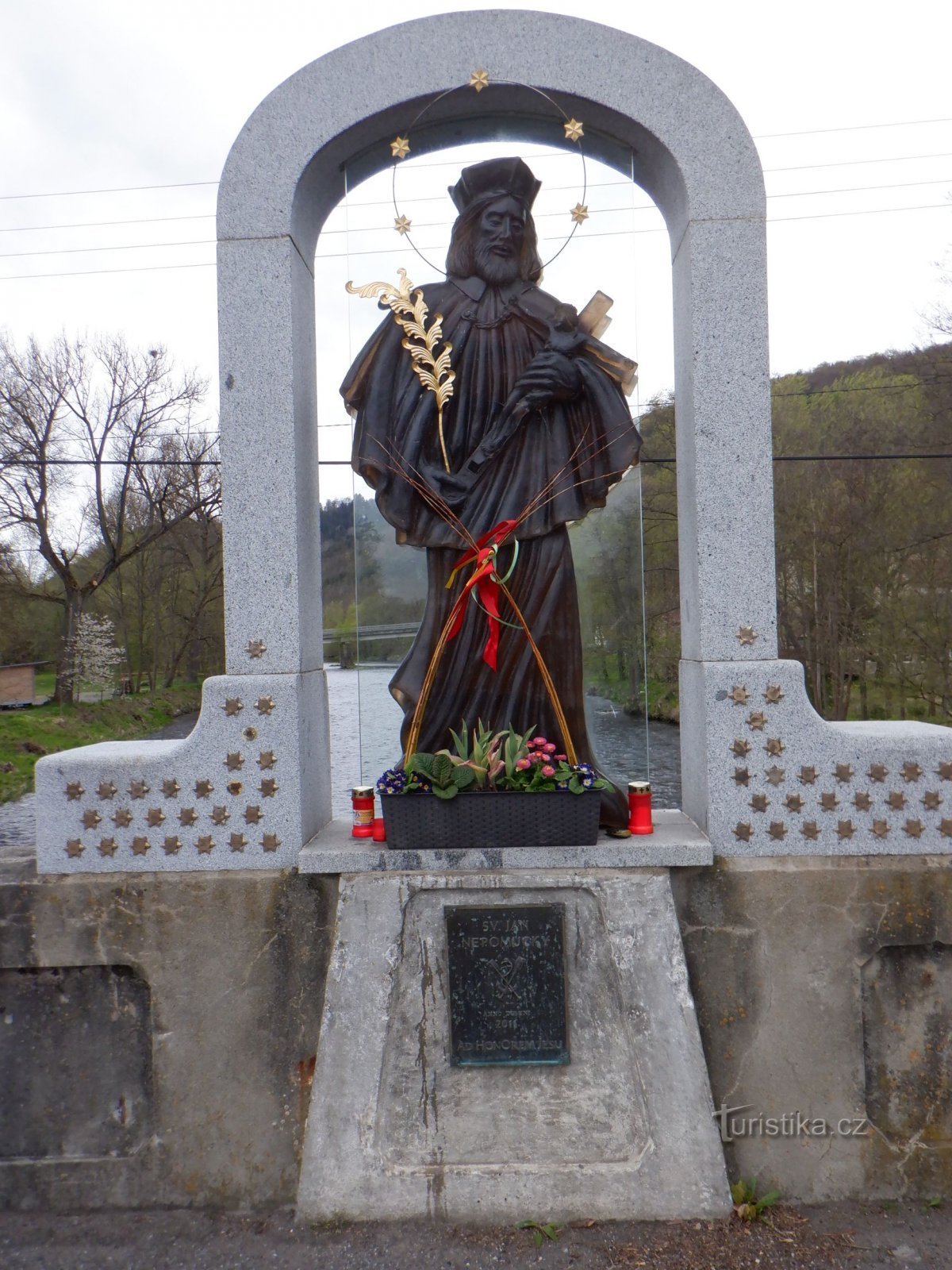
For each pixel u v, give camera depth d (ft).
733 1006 9.44
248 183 10.05
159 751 10.33
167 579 72.95
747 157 9.87
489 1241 8.57
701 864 9.43
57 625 77.15
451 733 10.59
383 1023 9.18
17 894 9.71
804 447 50.47
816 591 50.60
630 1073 9.15
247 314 10.02
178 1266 8.50
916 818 9.53
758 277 9.82
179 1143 9.47
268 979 9.57
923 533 47.06
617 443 10.53
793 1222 8.84
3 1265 8.61
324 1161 8.92
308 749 10.16
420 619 11.33
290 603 9.91
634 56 10.03
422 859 9.46
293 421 9.96
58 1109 9.68
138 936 9.64
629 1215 8.74
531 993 9.27
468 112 10.68
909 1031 9.42
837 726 10.74
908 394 49.65
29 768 52.29
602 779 10.25
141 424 67.41
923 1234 8.67
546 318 10.90
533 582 10.68
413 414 10.69
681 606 11.06
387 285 10.74
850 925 9.42
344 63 10.12
